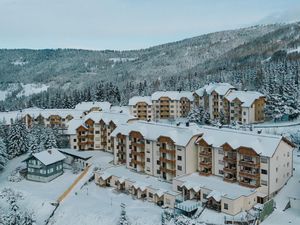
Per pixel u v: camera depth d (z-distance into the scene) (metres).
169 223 69.50
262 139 79.00
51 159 101.38
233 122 140.25
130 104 173.00
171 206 77.81
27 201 87.62
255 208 71.50
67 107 195.62
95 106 165.00
